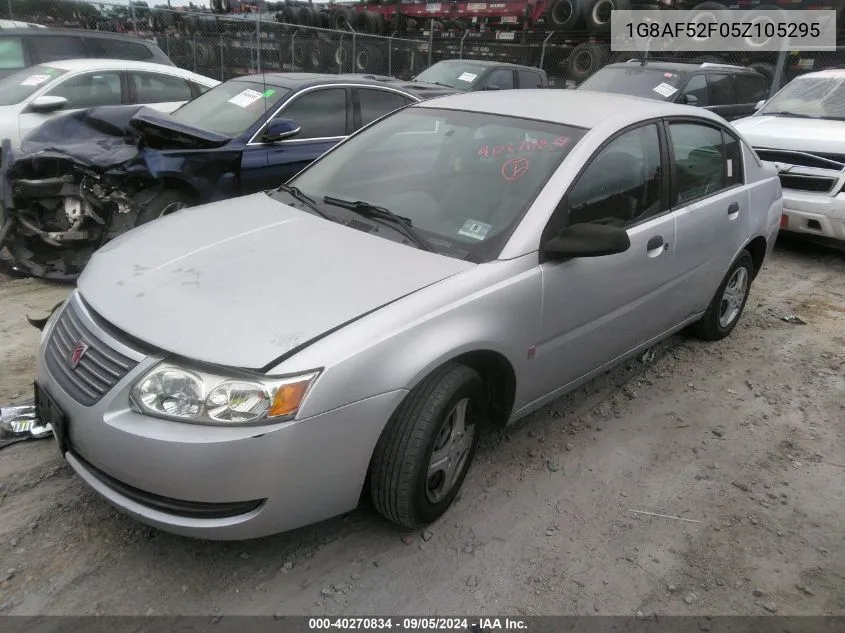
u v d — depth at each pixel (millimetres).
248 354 2232
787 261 7047
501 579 2602
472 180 3238
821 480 3355
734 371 4445
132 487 2328
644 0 13648
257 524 2316
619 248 2826
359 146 3855
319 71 15219
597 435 3613
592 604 2514
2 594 2381
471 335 2631
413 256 2846
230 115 6258
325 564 2621
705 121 4180
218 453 2182
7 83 7590
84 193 5199
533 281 2885
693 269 4020
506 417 3113
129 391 2281
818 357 4727
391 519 2682
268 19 18266
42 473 3008
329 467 2350
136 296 2535
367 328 2385
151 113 5543
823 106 7551
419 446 2520
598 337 3422
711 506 3105
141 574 2514
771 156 7000
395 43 15906
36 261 5375
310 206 3422
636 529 2924
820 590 2656
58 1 14195
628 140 3461
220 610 2385
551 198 3014
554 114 3502
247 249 2869
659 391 4129
